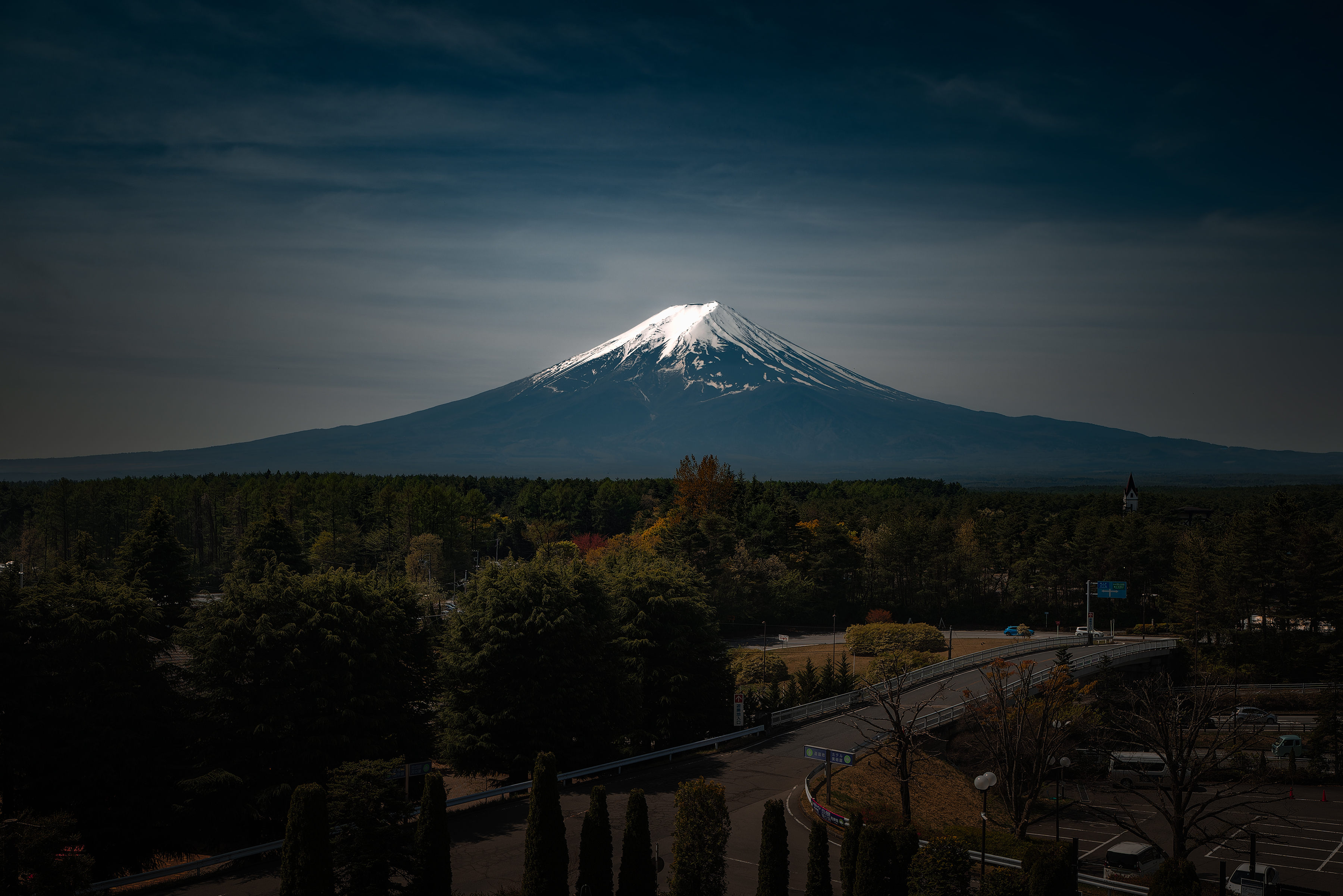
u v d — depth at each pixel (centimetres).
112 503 15375
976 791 5522
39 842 2731
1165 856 4472
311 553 13625
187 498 15825
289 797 4159
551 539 16225
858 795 4744
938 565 13088
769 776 4972
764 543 13588
